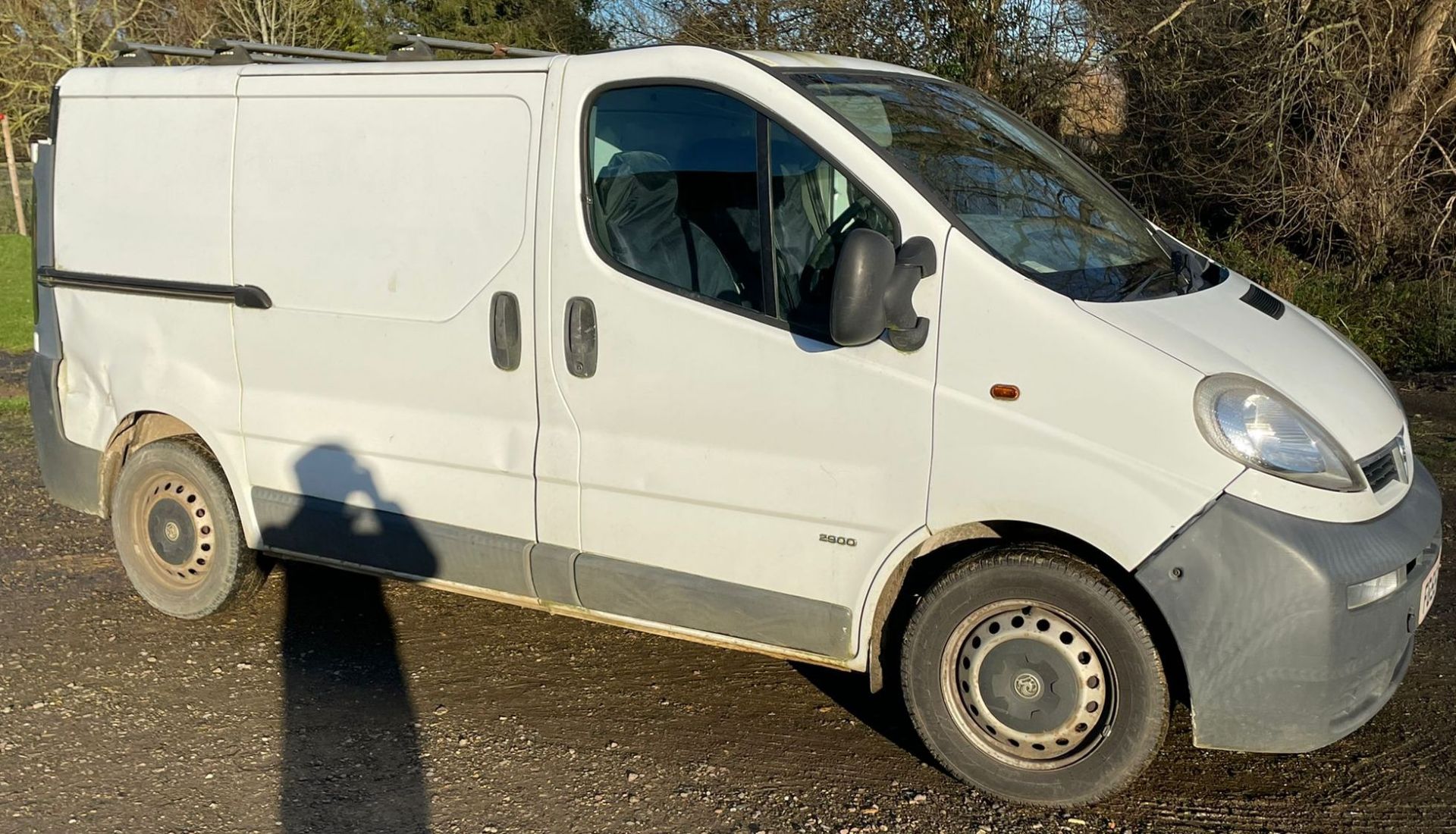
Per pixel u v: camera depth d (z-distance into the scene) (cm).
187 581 534
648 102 411
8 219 2633
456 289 442
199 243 498
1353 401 371
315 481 485
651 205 410
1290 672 338
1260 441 340
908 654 388
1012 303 357
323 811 381
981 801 385
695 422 403
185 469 521
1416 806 376
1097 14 1484
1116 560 349
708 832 368
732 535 404
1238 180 1377
